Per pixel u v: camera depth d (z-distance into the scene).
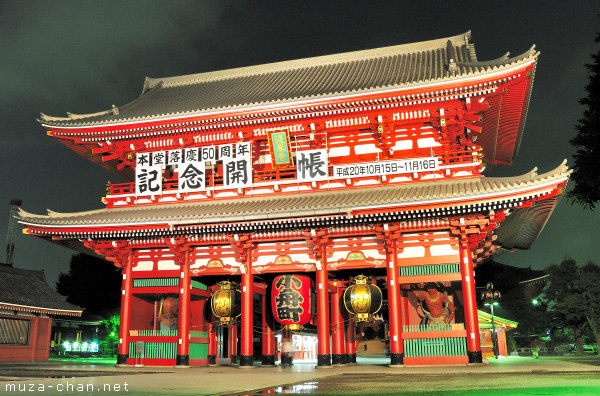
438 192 25.88
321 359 27.08
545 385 16.14
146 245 30.67
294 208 26.47
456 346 25.72
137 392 15.49
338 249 28.27
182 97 38.81
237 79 41.09
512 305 65.50
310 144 31.25
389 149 29.67
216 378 21.02
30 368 29.17
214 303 29.64
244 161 30.80
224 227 28.00
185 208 30.78
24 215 30.55
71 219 30.34
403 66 35.59
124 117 32.28
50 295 47.88
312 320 29.69
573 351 72.06
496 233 33.12
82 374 23.94
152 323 32.44
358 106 28.67
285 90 34.91
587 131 20.55
